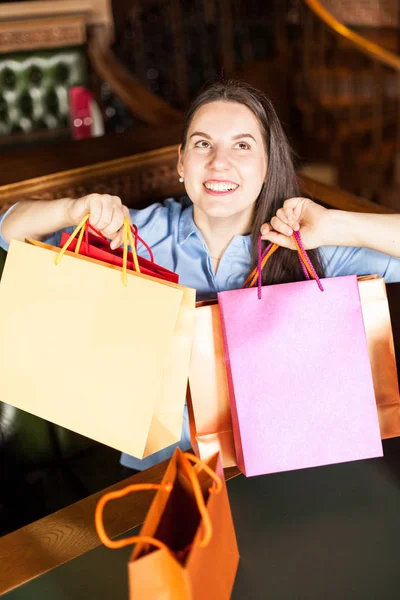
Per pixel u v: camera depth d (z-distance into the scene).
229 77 1.26
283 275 1.25
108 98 3.91
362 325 0.97
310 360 0.97
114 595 0.86
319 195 1.74
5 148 2.83
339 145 4.66
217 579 0.76
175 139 1.82
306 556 0.90
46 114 3.12
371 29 5.31
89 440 1.53
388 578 0.87
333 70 4.61
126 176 1.71
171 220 1.39
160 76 5.20
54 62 3.04
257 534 0.94
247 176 1.19
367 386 0.98
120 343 0.94
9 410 1.43
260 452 0.96
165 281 0.94
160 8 5.07
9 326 1.00
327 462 0.99
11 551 0.92
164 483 0.72
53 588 0.87
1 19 2.91
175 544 0.82
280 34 5.07
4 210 1.55
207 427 1.03
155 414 1.01
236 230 1.33
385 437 1.08
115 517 0.97
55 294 0.97
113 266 0.95
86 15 3.05
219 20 5.13
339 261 1.35
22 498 1.44
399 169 4.59
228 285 1.38
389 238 1.16
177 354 0.97
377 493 1.00
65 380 0.98
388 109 4.58
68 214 1.12
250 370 0.95
